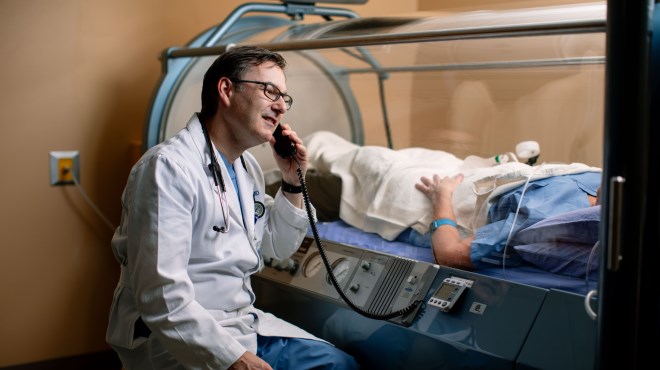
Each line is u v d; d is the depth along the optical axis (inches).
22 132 100.0
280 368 65.9
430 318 62.6
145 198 56.1
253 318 65.7
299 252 80.3
